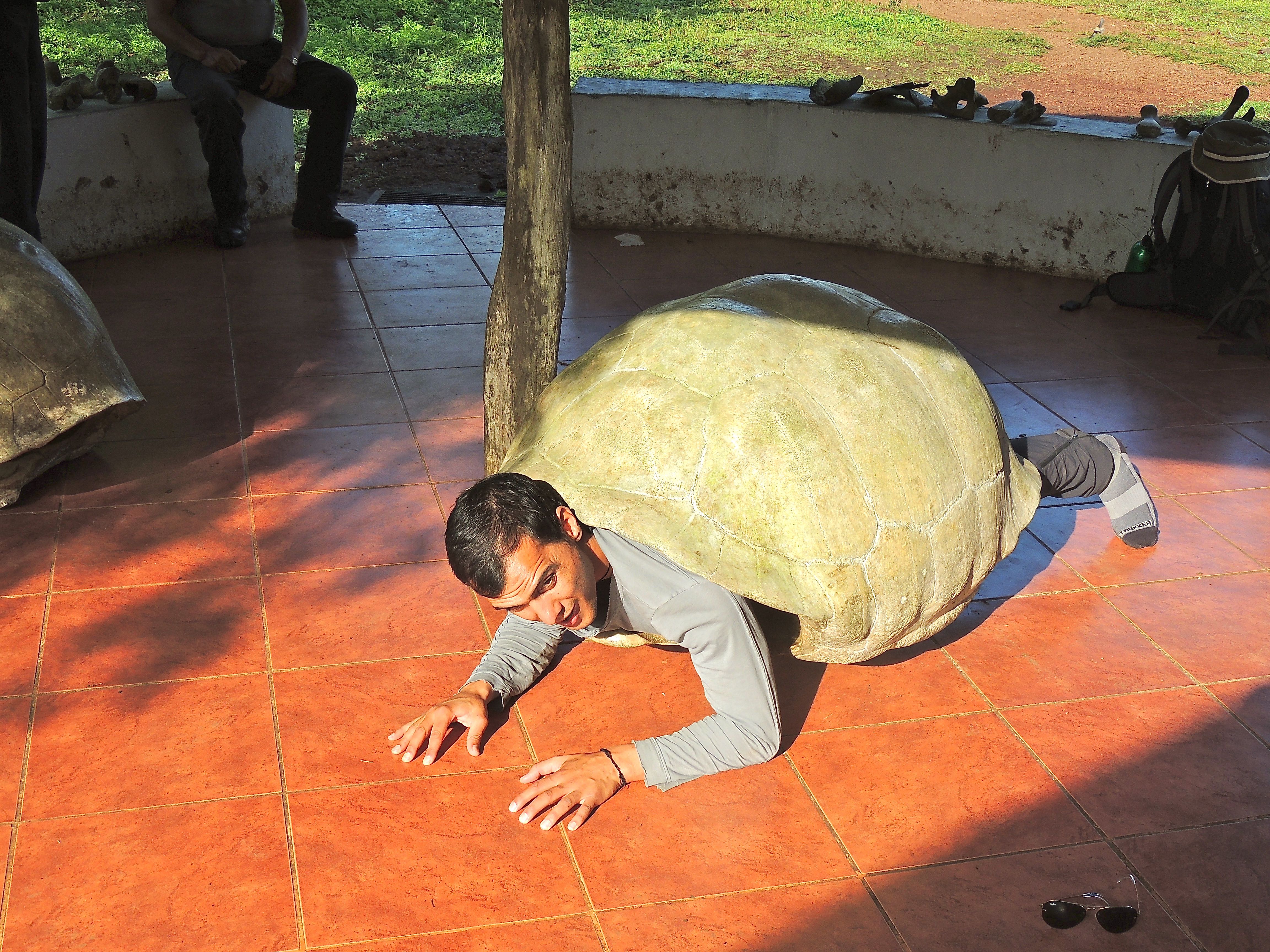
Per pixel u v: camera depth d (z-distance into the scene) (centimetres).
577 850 229
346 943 206
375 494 364
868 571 238
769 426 238
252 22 601
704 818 239
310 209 624
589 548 229
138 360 458
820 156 646
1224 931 215
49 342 345
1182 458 407
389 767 249
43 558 319
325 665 280
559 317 317
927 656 295
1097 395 461
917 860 230
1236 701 279
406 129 878
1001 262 629
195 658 280
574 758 242
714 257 632
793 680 284
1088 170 586
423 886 219
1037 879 226
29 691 265
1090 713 274
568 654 291
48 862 219
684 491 234
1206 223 524
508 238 308
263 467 378
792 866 228
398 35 1207
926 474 251
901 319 281
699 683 280
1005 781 252
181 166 604
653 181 665
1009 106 612
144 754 248
